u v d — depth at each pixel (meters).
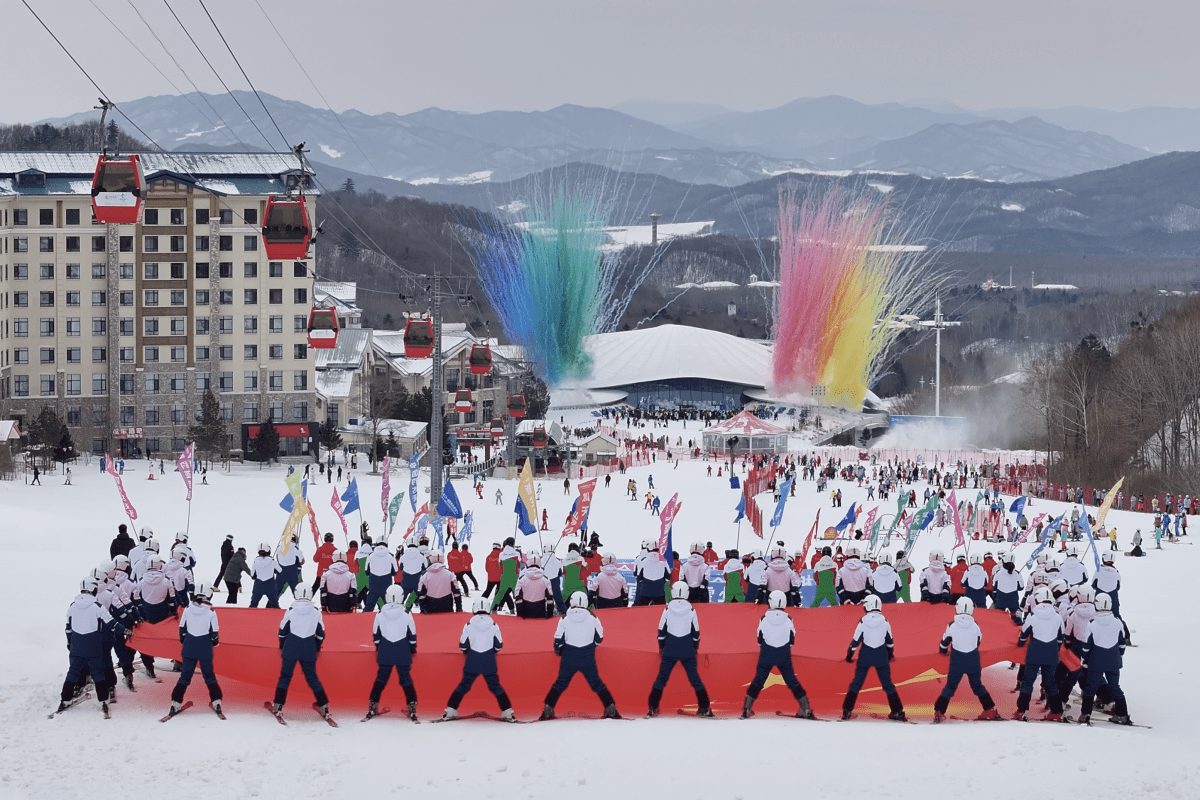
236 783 21.91
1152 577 63.94
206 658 26.70
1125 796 21.36
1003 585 37.09
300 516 50.28
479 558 69.81
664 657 27.58
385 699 28.41
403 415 171.25
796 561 46.28
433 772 22.78
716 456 164.88
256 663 27.98
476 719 27.14
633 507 111.31
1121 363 161.88
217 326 149.38
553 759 23.62
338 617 31.86
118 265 147.50
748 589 36.19
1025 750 24.38
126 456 148.38
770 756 23.89
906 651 29.30
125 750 23.83
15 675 30.12
